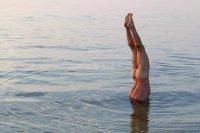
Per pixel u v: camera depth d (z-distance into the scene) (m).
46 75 12.59
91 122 7.85
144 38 21.05
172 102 9.50
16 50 17.42
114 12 33.88
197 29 24.30
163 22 27.25
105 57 16.11
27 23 26.56
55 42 19.72
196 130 7.49
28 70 13.30
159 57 16.14
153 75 12.87
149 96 9.95
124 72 13.24
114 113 8.46
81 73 12.99
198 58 15.97
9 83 11.34
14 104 9.09
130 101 9.43
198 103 9.47
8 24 25.94
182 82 11.82
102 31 23.55
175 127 7.66
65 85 11.14
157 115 8.40
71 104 9.12
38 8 36.81
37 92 10.26
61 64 14.52
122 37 21.52
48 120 7.93
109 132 7.29
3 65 14.09
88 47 18.47
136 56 9.64
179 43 19.52
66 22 27.31
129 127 7.59
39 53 16.81
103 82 11.61
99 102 9.31
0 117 8.10
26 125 7.61
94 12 33.97
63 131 7.30
